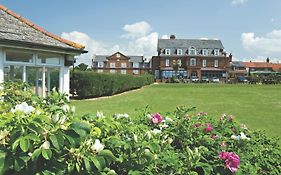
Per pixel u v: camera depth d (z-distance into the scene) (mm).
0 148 1673
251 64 94500
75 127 1734
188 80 62750
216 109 15945
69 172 1719
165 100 20469
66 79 10422
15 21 9828
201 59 70000
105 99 21016
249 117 12875
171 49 70312
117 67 81250
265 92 27969
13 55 8797
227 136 3324
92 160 1729
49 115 2057
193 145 2818
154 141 2199
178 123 2988
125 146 2008
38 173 1654
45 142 1658
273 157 3158
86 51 10508
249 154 2887
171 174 2160
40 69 9625
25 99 3609
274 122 11477
